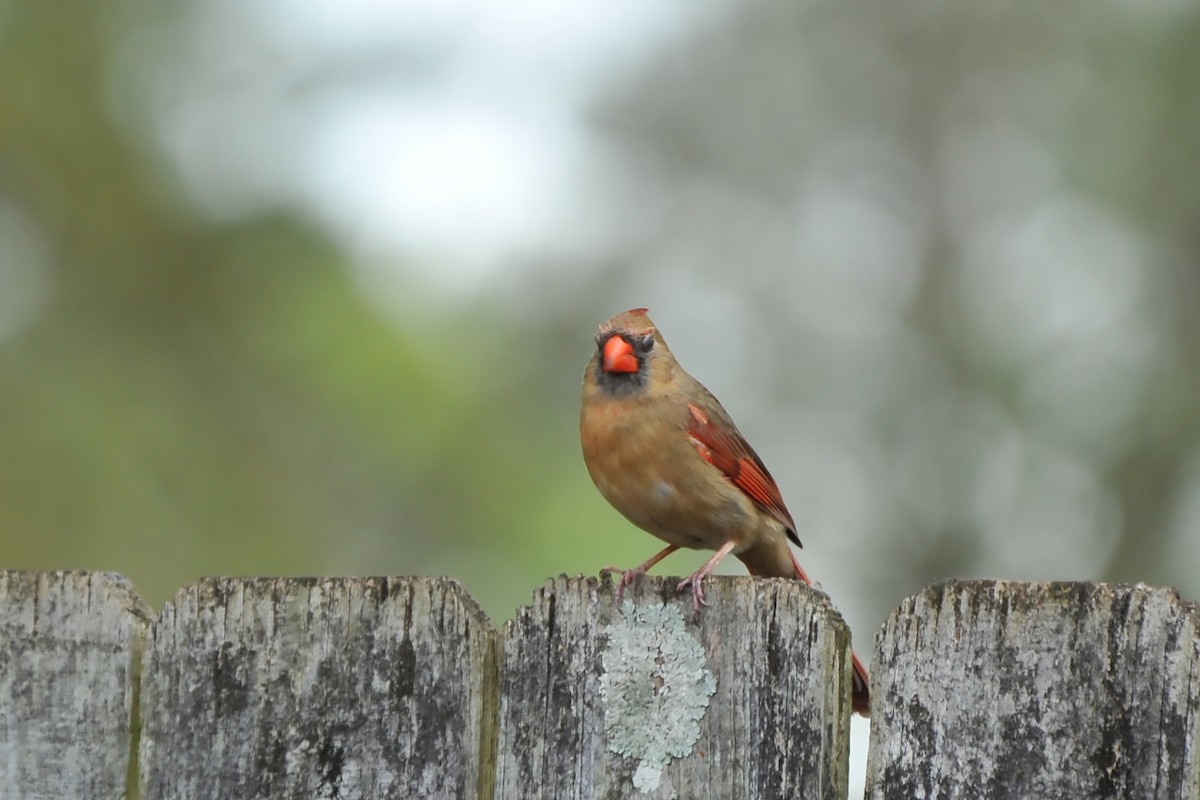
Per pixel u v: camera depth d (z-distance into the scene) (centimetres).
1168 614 380
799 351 1577
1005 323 1512
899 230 1628
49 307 1235
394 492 1301
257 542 1222
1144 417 1355
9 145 1238
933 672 405
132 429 1221
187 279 1269
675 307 1620
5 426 1185
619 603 436
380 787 440
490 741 439
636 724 430
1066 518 1380
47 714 460
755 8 1711
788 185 1662
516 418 1452
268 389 1275
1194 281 1391
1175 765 375
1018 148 1596
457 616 442
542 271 1608
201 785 448
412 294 1436
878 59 1678
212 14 1298
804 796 412
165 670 455
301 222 1296
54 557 1162
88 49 1262
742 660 425
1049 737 390
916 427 1497
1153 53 1473
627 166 1700
